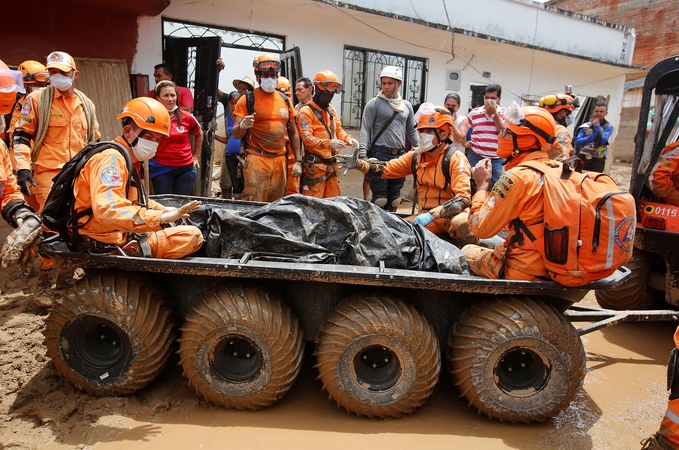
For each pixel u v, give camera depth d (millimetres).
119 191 2645
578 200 2553
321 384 3238
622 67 12297
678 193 3895
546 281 2756
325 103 5133
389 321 2717
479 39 9461
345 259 3072
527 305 2771
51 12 5594
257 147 5004
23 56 5492
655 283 4070
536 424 2895
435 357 2801
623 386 3391
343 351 2760
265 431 2729
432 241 3176
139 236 2863
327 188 5422
